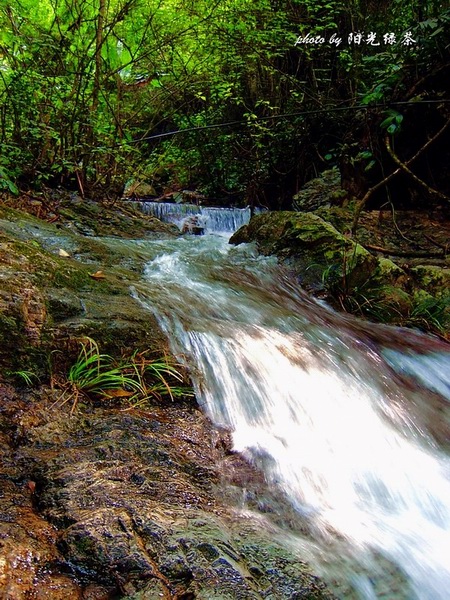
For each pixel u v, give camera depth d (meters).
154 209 8.45
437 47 6.43
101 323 2.89
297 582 1.61
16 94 5.71
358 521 2.11
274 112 10.34
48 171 6.50
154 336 3.00
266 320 3.81
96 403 2.56
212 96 9.81
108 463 2.08
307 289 4.86
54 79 5.81
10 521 1.69
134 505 1.81
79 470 2.00
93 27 6.91
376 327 4.44
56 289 3.06
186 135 11.21
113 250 4.51
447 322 4.77
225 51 9.23
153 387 2.70
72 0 6.45
